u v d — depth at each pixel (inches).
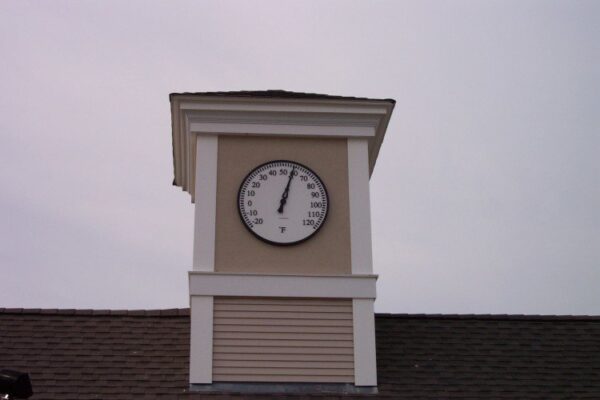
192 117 577.9
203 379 526.3
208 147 577.0
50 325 573.6
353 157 582.2
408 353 565.6
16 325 571.2
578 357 577.3
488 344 581.6
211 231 557.6
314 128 584.1
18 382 382.0
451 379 546.6
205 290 542.6
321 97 580.7
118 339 565.9
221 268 550.0
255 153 578.9
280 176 573.3
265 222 561.6
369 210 570.6
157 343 565.0
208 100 574.2
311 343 538.3
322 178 575.8
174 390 524.1
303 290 546.3
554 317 610.2
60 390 518.6
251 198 566.3
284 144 582.9
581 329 604.1
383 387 533.6
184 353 557.3
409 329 589.3
